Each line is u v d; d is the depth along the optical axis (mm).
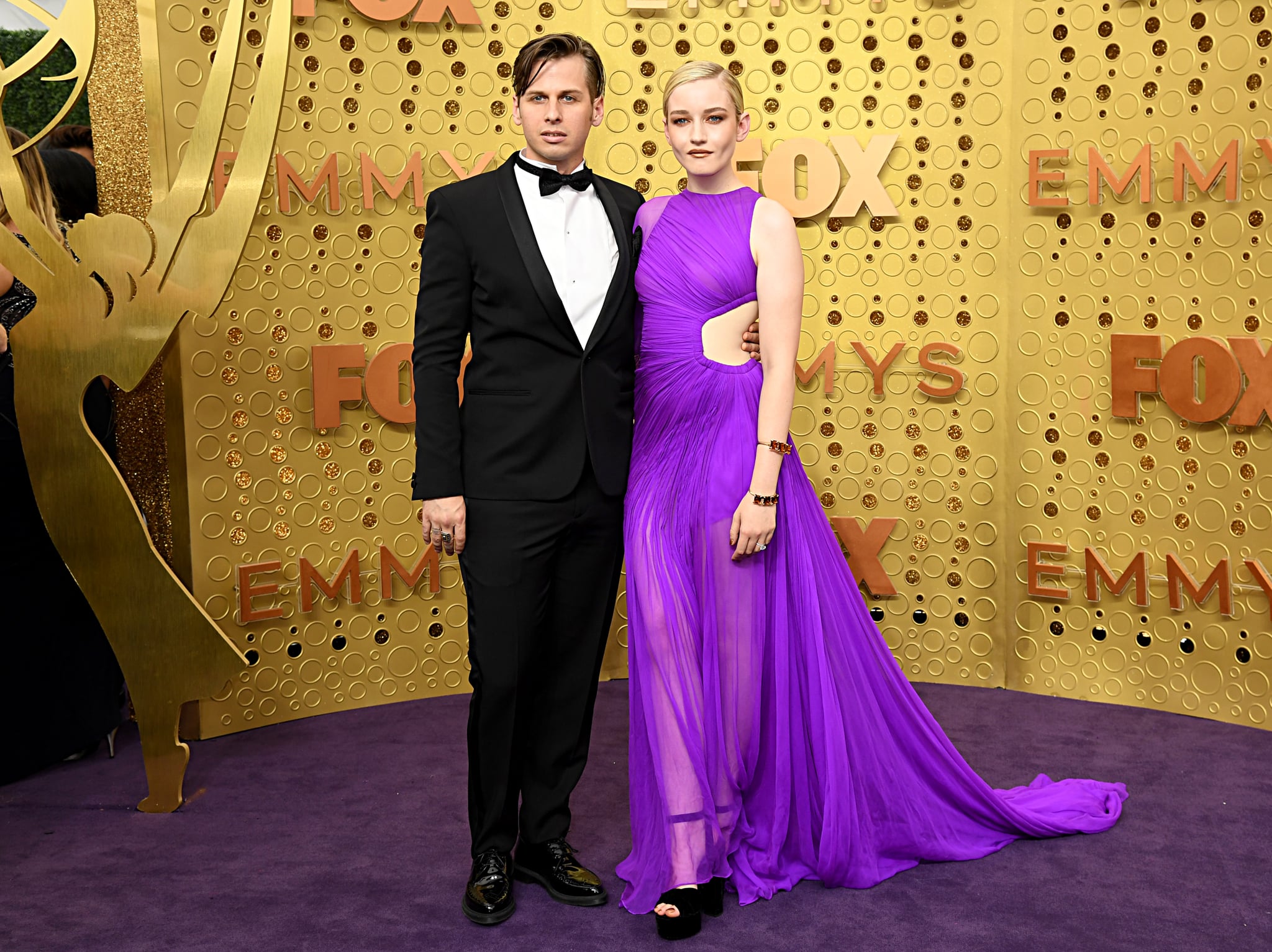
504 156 3736
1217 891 2383
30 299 3117
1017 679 3797
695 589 2424
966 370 3748
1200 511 3449
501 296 2268
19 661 3115
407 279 3689
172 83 3283
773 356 2354
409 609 3783
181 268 2740
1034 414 3691
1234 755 3180
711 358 2400
